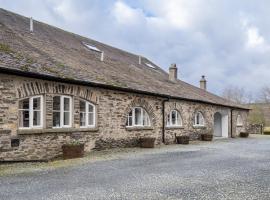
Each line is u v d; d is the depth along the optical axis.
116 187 7.98
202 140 23.97
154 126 18.84
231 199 7.04
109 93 15.55
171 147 18.11
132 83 17.59
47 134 12.53
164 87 21.25
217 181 8.87
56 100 13.15
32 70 11.66
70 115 13.60
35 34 17.41
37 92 12.13
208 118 25.58
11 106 11.23
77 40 21.86
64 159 12.50
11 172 9.60
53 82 12.75
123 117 16.47
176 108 21.12
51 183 8.26
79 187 7.90
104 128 15.26
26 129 11.77
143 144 17.22
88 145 14.40
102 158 12.73
